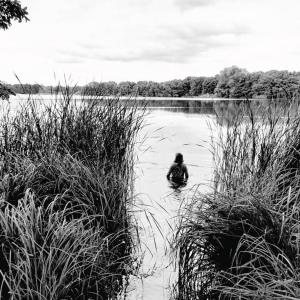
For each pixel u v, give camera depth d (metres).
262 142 3.48
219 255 3.09
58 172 3.54
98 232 3.12
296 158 3.37
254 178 3.25
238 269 2.79
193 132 13.75
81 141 3.96
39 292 2.25
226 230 3.02
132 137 4.39
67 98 4.12
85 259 2.79
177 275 3.24
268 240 2.66
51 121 4.05
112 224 3.57
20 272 2.36
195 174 7.30
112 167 3.86
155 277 3.21
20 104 4.22
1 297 2.28
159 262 3.49
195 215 3.51
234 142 3.68
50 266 2.37
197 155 9.23
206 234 3.14
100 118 4.14
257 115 3.83
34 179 3.44
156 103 44.09
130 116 4.28
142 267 3.39
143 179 6.86
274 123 3.55
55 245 2.50
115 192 3.77
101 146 4.03
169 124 16.77
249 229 2.77
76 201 3.41
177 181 6.75
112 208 3.63
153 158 8.82
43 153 3.81
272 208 2.80
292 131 3.52
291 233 2.52
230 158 3.65
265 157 3.40
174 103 44.19
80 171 3.57
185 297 2.88
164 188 6.23
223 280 2.90
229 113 4.07
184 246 3.25
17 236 2.56
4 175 3.30
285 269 2.29
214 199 3.29
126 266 3.39
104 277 2.81
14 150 3.92
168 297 2.88
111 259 3.31
